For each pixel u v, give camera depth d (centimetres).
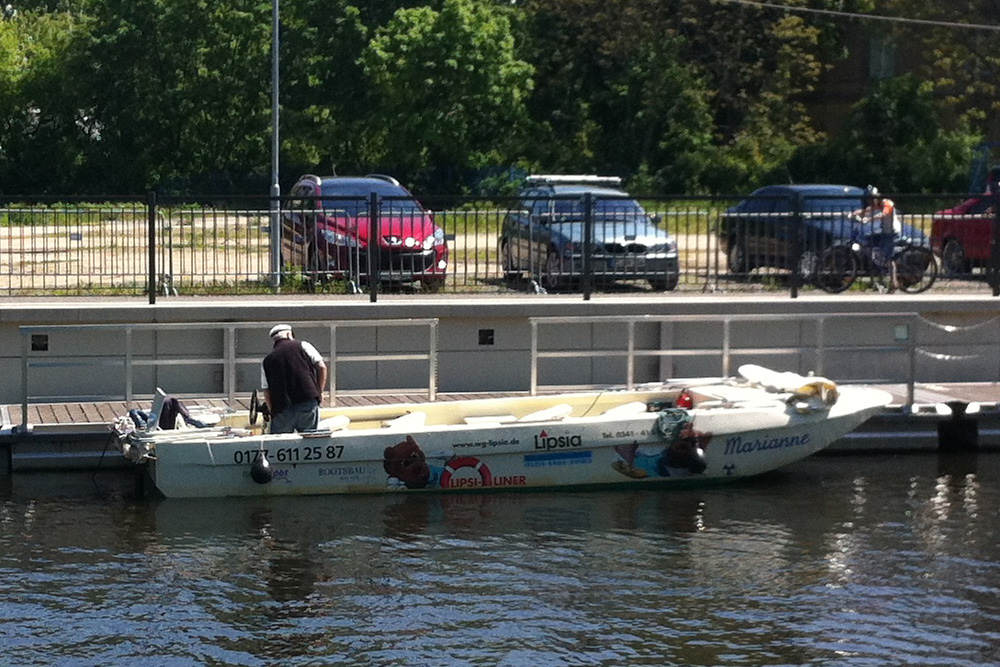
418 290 1886
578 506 1423
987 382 1903
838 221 2019
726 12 6209
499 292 1878
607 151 6194
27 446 1516
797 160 5819
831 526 1348
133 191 6400
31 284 1800
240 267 1828
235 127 6369
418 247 1873
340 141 6034
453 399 1733
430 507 1411
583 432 1466
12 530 1305
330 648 1006
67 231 1797
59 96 6512
